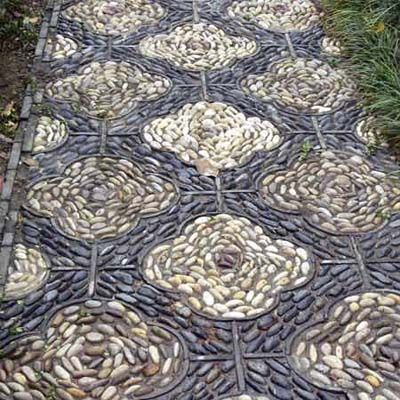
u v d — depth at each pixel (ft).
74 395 5.44
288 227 6.81
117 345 5.77
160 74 8.73
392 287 6.28
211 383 5.52
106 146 7.67
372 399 5.45
